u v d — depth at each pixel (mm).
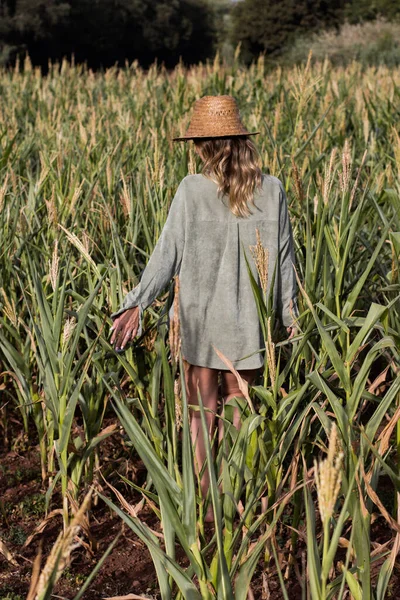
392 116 8891
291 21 40719
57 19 44875
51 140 7969
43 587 1415
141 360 3801
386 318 3164
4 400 4699
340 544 2701
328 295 3402
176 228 3211
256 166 3193
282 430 2986
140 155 6664
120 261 4309
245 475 2912
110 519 3697
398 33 27391
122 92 13273
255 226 3197
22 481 4039
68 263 3770
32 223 4914
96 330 3846
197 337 3305
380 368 4551
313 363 3617
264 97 10453
